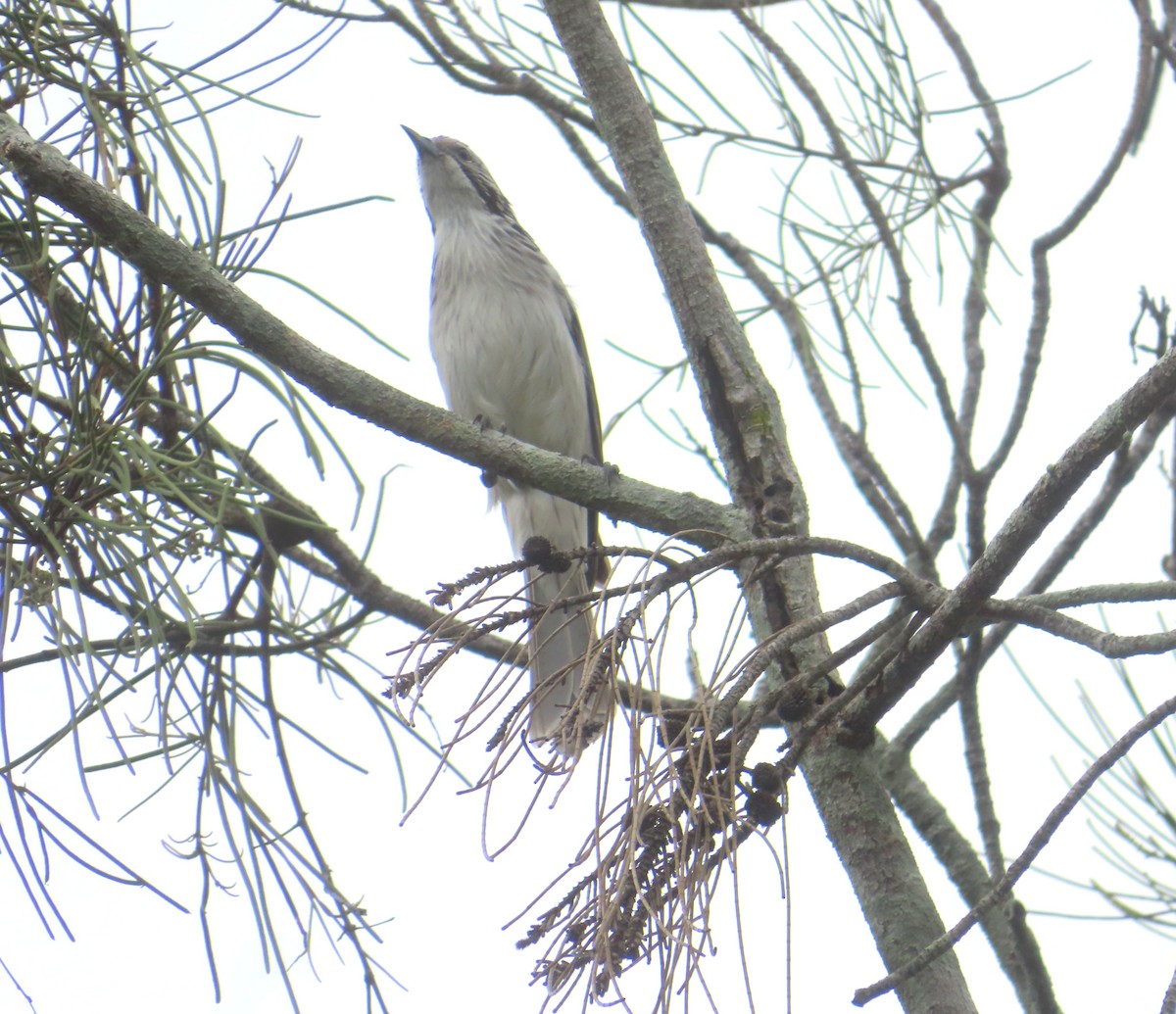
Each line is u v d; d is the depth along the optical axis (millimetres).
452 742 4242
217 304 5387
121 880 4926
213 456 5586
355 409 5965
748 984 3652
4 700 5023
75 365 5129
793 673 5996
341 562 7688
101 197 5211
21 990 4848
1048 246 7727
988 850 6961
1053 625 5051
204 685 5977
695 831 4086
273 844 5672
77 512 5066
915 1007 5426
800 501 6449
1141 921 6789
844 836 5836
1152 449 7547
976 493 7465
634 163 7043
